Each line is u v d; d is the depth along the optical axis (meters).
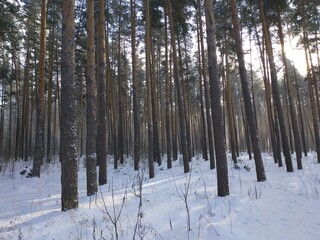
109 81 22.88
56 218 6.44
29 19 25.33
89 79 10.11
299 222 6.52
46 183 13.36
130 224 6.21
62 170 7.29
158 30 23.56
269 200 8.60
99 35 12.55
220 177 9.05
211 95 9.54
